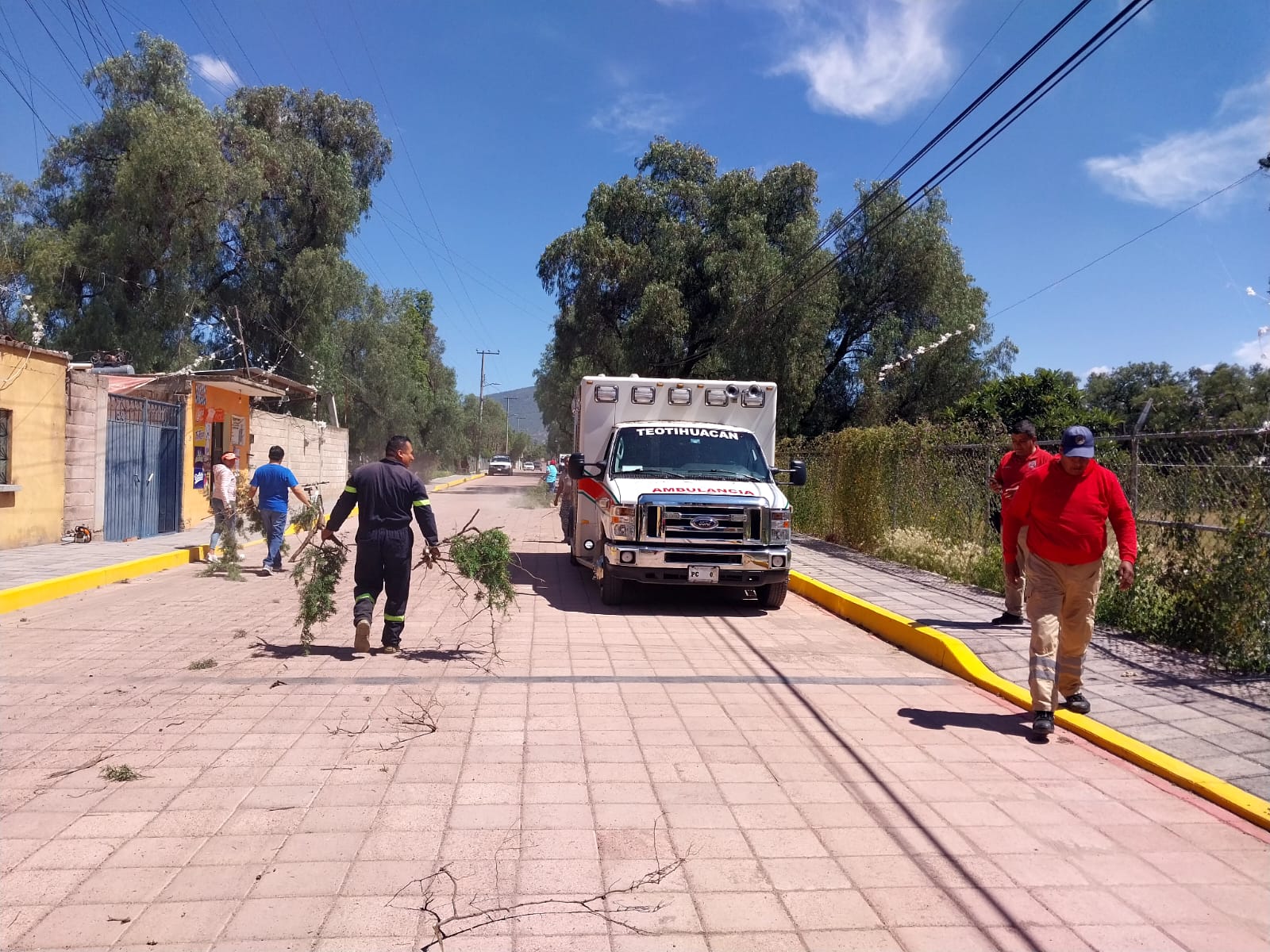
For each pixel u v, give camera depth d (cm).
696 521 965
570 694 645
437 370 5891
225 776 475
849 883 372
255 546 1614
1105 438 827
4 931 323
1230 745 526
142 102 2544
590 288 3195
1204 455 736
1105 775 502
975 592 1041
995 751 539
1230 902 361
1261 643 671
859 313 3103
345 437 3256
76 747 515
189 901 346
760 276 2839
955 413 2073
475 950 317
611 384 1191
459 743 533
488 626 897
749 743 544
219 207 2492
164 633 830
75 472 1437
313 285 2833
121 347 2339
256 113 3023
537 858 388
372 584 750
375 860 383
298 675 680
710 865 385
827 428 3178
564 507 1603
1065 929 339
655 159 3362
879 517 1438
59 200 2583
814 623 952
